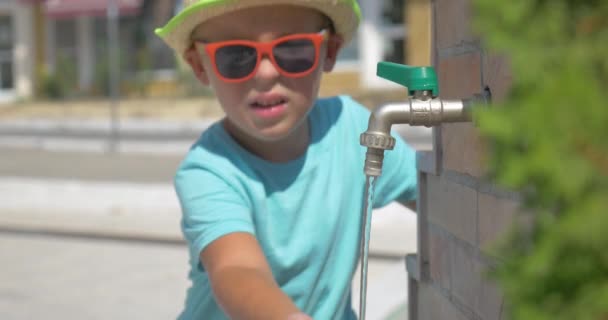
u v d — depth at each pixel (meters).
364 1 17.53
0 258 6.19
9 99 22.81
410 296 1.95
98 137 14.77
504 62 1.20
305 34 1.66
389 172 1.93
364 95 16.17
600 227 0.56
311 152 1.83
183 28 1.71
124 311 4.80
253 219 1.77
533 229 0.62
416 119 1.29
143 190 8.49
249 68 1.65
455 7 1.49
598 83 0.59
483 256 1.38
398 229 6.32
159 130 15.38
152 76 21.56
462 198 1.50
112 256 6.15
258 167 1.78
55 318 4.69
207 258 1.60
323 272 1.86
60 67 22.34
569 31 0.60
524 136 0.58
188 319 1.88
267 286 1.38
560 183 0.57
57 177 9.86
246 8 1.63
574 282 0.57
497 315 1.31
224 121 1.86
